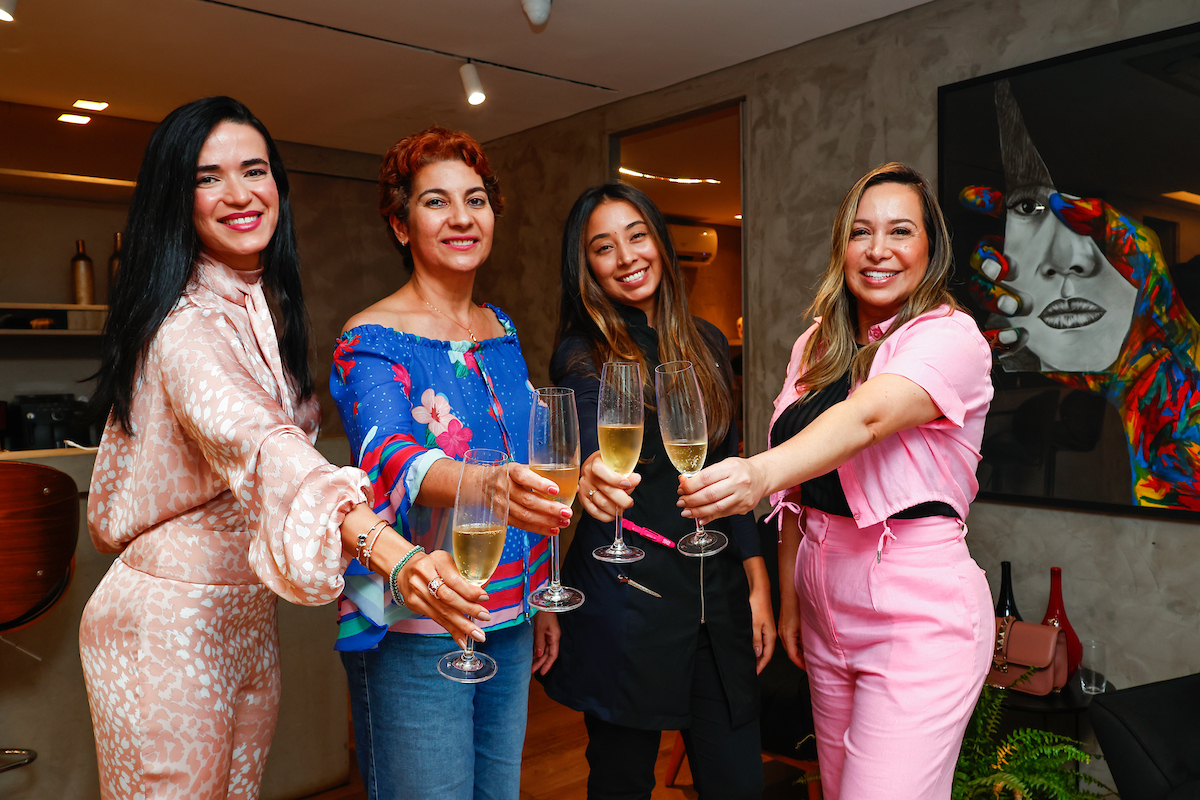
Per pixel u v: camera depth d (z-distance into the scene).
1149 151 2.71
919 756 1.44
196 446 1.27
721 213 7.92
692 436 1.32
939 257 1.59
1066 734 2.78
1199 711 2.00
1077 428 2.89
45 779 2.26
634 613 1.63
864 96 3.58
